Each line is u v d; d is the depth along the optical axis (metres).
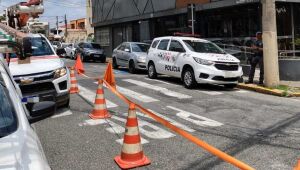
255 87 13.98
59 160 6.42
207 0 22.00
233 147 6.99
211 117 9.49
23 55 7.94
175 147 7.04
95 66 26.12
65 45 37.81
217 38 22.55
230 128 8.39
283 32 19.84
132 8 31.38
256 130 8.20
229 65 14.10
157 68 16.78
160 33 28.31
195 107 10.77
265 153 6.62
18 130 3.35
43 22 14.16
